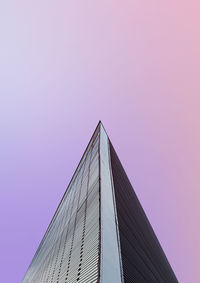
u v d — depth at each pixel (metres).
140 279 22.31
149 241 45.81
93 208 25.34
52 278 28.86
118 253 19.34
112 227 22.16
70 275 21.05
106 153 44.97
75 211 36.75
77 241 25.36
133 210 43.16
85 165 51.44
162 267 48.62
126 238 24.98
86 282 15.59
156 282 31.91
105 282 13.93
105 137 55.47
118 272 16.91
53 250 41.16
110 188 30.66
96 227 20.42
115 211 26.20
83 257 19.88
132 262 22.47
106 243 18.27
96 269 14.97
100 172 31.91
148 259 33.44
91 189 31.78
